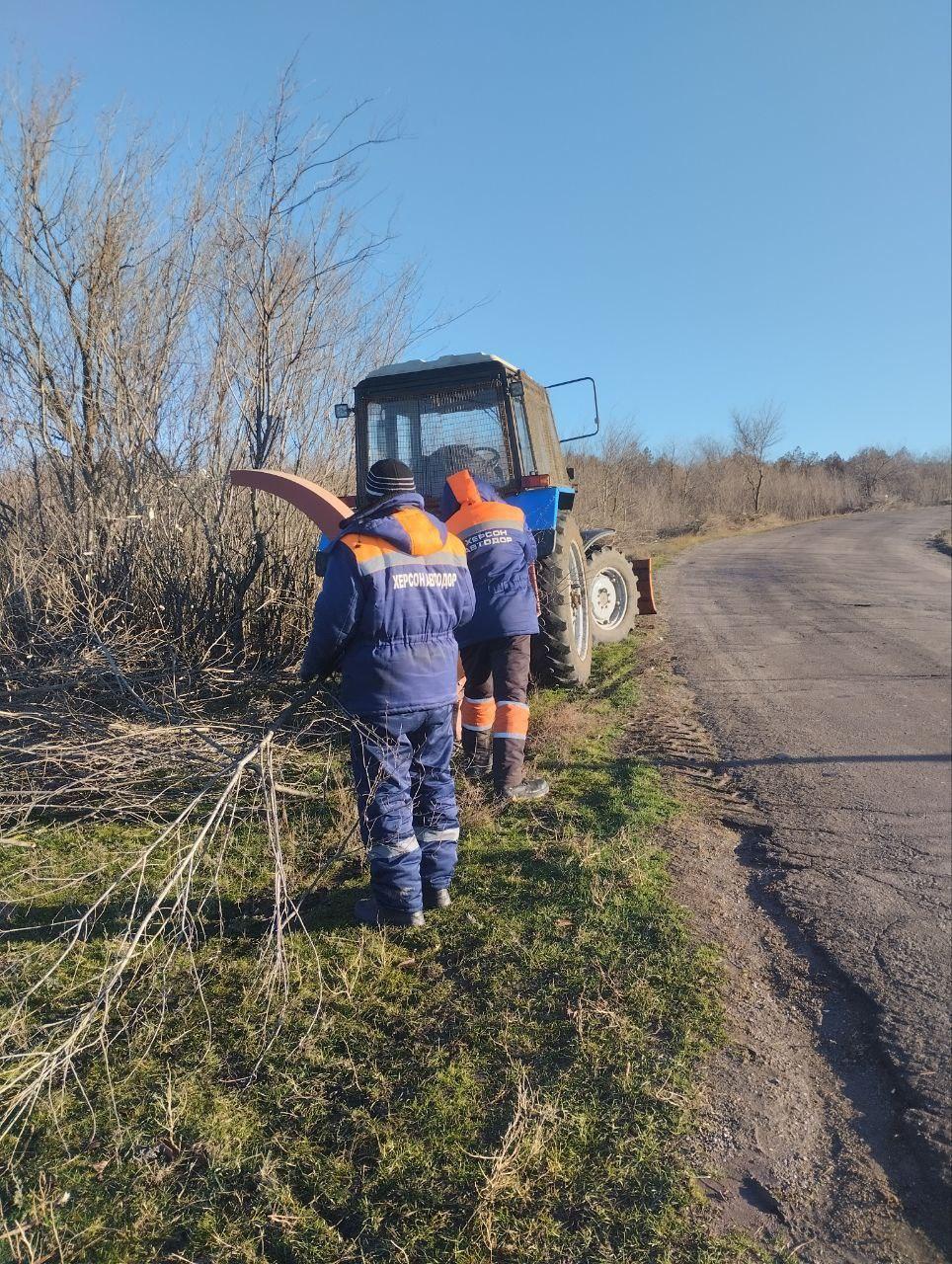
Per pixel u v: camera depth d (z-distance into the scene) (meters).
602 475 21.77
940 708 6.54
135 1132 2.28
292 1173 2.15
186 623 5.52
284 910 3.31
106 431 6.14
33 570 5.25
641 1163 2.17
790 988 2.97
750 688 7.13
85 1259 1.93
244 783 3.92
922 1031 2.72
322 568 4.52
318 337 6.94
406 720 3.23
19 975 2.90
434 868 3.36
